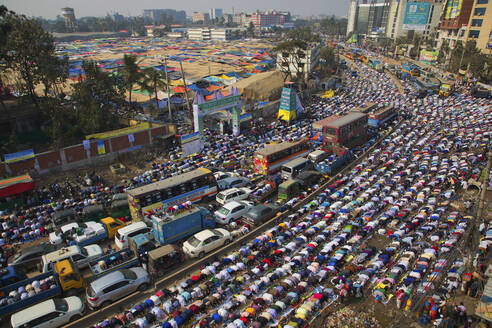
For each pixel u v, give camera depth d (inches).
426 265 868.6
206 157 1715.1
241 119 2106.3
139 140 1809.8
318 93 3459.6
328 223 1123.3
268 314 736.3
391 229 1080.2
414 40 6289.4
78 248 949.2
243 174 1530.5
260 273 896.3
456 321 716.7
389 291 816.3
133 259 925.8
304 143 1660.9
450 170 1422.2
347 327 729.0
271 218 1192.8
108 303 808.3
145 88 2449.6
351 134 1824.6
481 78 3560.5
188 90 3041.3
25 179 1316.4
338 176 1517.0
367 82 4013.3
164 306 778.2
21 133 2097.7
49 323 722.2
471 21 4419.3
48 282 820.6
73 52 7160.4
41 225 1154.0
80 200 1321.4
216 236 1010.1
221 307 776.3
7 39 2041.1
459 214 1098.1
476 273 780.0
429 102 2834.6
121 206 1193.4
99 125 1985.7
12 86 2551.7
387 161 1664.6
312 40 6683.1
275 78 3698.3
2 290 800.9
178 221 1033.5
